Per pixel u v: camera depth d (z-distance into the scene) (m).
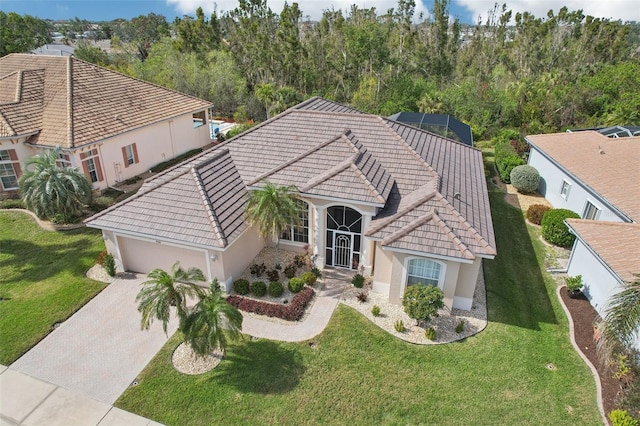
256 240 21.59
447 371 15.29
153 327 17.16
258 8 63.59
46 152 24.66
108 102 31.48
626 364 14.67
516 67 70.50
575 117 45.50
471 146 30.61
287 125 24.42
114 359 15.59
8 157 27.38
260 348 16.11
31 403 13.83
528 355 16.06
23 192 24.11
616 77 49.84
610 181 23.88
